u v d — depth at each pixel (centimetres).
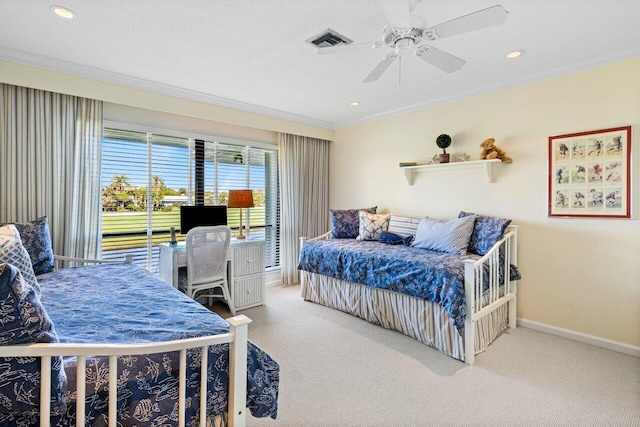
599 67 254
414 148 384
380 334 285
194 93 335
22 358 93
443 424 170
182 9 187
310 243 372
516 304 303
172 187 354
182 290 314
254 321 315
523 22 200
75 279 219
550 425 169
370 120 432
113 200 315
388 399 192
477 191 329
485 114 322
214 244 308
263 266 366
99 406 108
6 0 179
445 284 239
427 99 359
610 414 177
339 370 224
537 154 288
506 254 289
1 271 89
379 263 292
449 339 246
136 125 323
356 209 427
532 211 292
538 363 233
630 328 245
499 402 188
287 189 438
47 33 216
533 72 282
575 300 270
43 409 94
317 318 323
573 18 196
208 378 127
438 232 314
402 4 141
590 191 260
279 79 298
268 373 142
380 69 209
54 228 268
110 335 128
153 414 116
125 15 193
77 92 272
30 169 258
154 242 342
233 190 375
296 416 176
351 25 204
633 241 242
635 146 239
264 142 430
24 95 254
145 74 287
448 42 226
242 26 205
